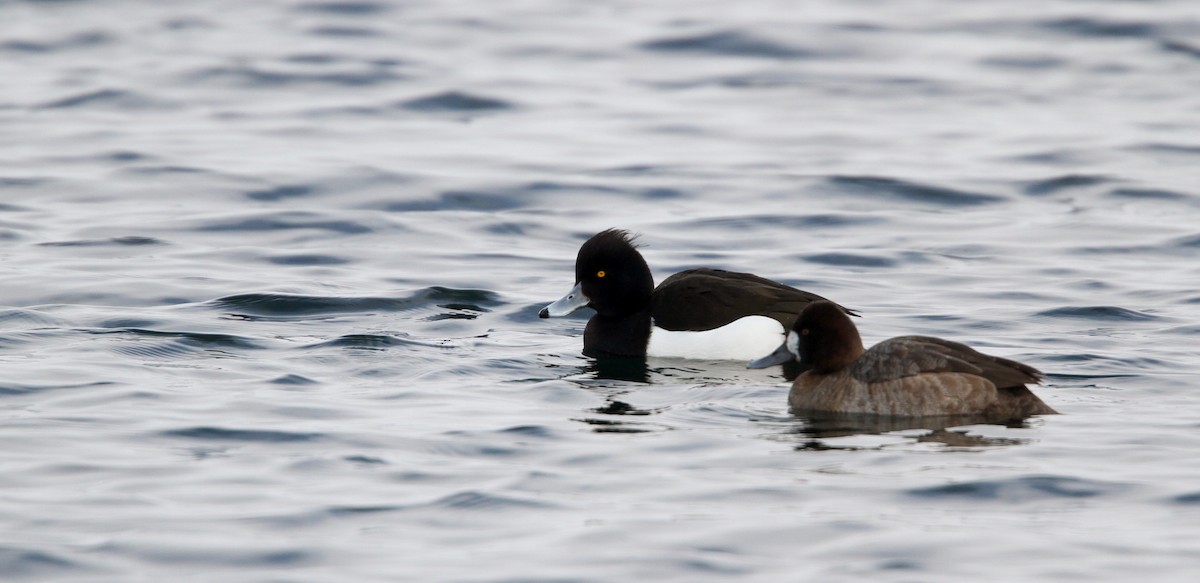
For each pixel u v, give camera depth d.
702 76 29.73
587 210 20.64
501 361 13.37
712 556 8.20
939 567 8.05
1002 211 20.66
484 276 17.06
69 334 13.83
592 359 13.75
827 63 30.61
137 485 9.41
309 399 11.65
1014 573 7.95
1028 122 25.95
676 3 36.22
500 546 8.38
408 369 12.84
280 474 9.66
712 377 13.05
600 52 31.58
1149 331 14.24
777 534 8.53
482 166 22.86
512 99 27.59
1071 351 13.30
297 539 8.50
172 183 21.45
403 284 16.50
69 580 7.95
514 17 34.78
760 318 13.84
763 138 24.98
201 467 9.80
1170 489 9.19
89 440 10.37
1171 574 7.91
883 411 11.32
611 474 9.70
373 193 21.19
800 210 20.56
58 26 32.97
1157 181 21.94
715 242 18.94
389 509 8.99
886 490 9.28
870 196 21.42
